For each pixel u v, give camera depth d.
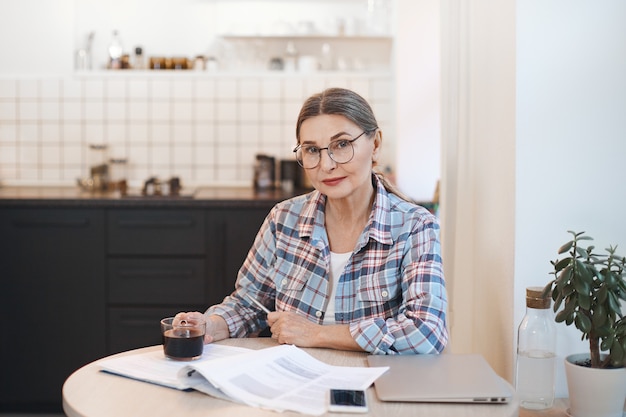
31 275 3.99
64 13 4.56
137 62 4.61
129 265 4.01
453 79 2.72
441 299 1.95
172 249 4.02
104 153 4.49
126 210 3.99
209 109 4.66
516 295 2.22
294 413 1.47
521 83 2.19
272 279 2.20
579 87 2.19
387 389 1.58
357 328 1.88
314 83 4.66
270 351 1.75
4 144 4.63
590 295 1.97
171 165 4.68
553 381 2.06
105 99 4.63
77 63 4.60
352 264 2.08
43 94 4.61
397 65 4.28
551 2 2.18
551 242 2.21
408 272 2.01
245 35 4.57
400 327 1.87
